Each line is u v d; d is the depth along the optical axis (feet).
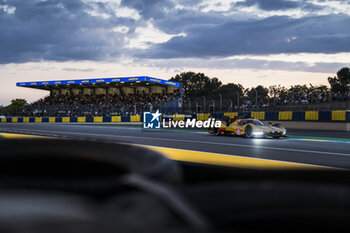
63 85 184.75
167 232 1.77
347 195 2.37
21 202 1.95
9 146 2.81
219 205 2.09
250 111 81.41
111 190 2.10
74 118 118.42
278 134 39.78
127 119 105.40
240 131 41.70
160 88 183.62
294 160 20.62
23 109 150.00
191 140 36.91
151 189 2.19
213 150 26.25
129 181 2.21
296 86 82.17
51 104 170.91
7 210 1.93
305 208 2.07
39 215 1.89
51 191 2.04
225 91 274.98
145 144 31.50
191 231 1.79
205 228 1.81
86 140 3.34
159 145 30.63
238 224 1.86
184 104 96.73
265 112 75.05
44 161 2.61
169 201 2.06
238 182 2.82
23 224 1.88
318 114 64.80
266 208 2.02
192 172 15.26
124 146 3.19
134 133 51.47
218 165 17.65
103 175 2.48
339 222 1.93
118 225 1.82
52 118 124.36
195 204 2.09
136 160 2.66
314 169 7.49
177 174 3.01
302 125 66.74
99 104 156.97
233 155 22.72
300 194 2.38
